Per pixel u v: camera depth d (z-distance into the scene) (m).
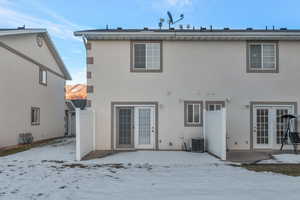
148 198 5.33
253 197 5.38
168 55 12.09
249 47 12.12
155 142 11.98
